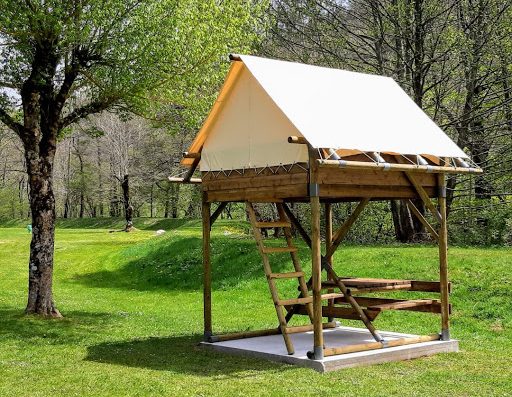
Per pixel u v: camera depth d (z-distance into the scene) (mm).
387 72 27641
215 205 52906
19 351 11602
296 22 28625
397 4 26641
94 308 17781
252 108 11125
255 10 16547
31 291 15023
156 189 61250
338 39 27406
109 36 13984
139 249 29766
